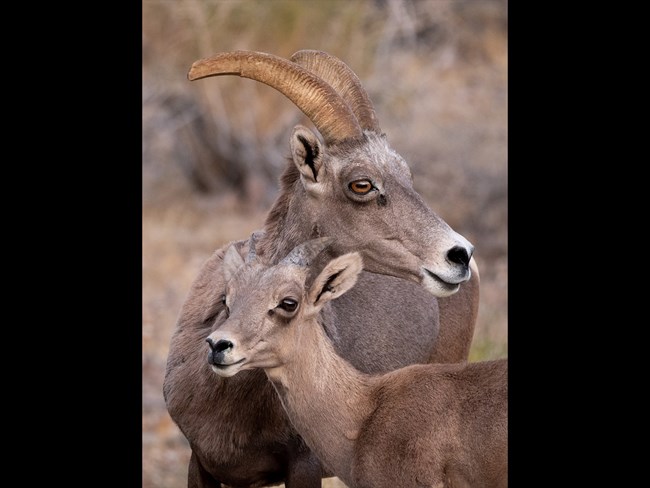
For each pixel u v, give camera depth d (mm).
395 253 22359
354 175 22406
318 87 22875
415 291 26328
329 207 22750
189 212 57219
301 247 21922
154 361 38312
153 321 40031
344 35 62531
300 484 23219
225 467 23812
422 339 26219
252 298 21281
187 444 35500
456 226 54594
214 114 62406
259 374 23031
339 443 22188
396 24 68625
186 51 61406
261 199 61031
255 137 62781
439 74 67250
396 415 21750
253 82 62406
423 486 21391
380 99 63688
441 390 21812
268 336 21188
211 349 20953
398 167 22828
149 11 60594
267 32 61375
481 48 70250
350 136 22859
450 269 21969
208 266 25672
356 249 22641
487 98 64500
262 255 23672
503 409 21438
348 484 22406
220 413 23422
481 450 21328
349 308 24875
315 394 22016
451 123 61688
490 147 59156
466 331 28422
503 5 71688
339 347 23828
